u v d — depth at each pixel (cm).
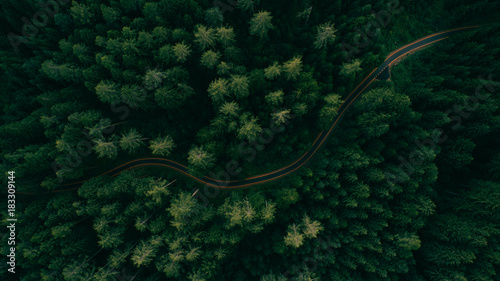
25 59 4709
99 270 4450
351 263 4666
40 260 4375
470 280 4591
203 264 4506
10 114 4809
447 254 4638
